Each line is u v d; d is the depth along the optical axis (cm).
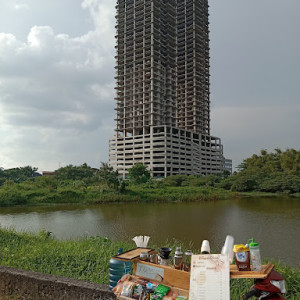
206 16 13412
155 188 6206
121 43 12088
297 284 638
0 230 1184
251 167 9350
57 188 5553
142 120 10994
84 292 447
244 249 326
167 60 11781
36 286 487
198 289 312
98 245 1027
